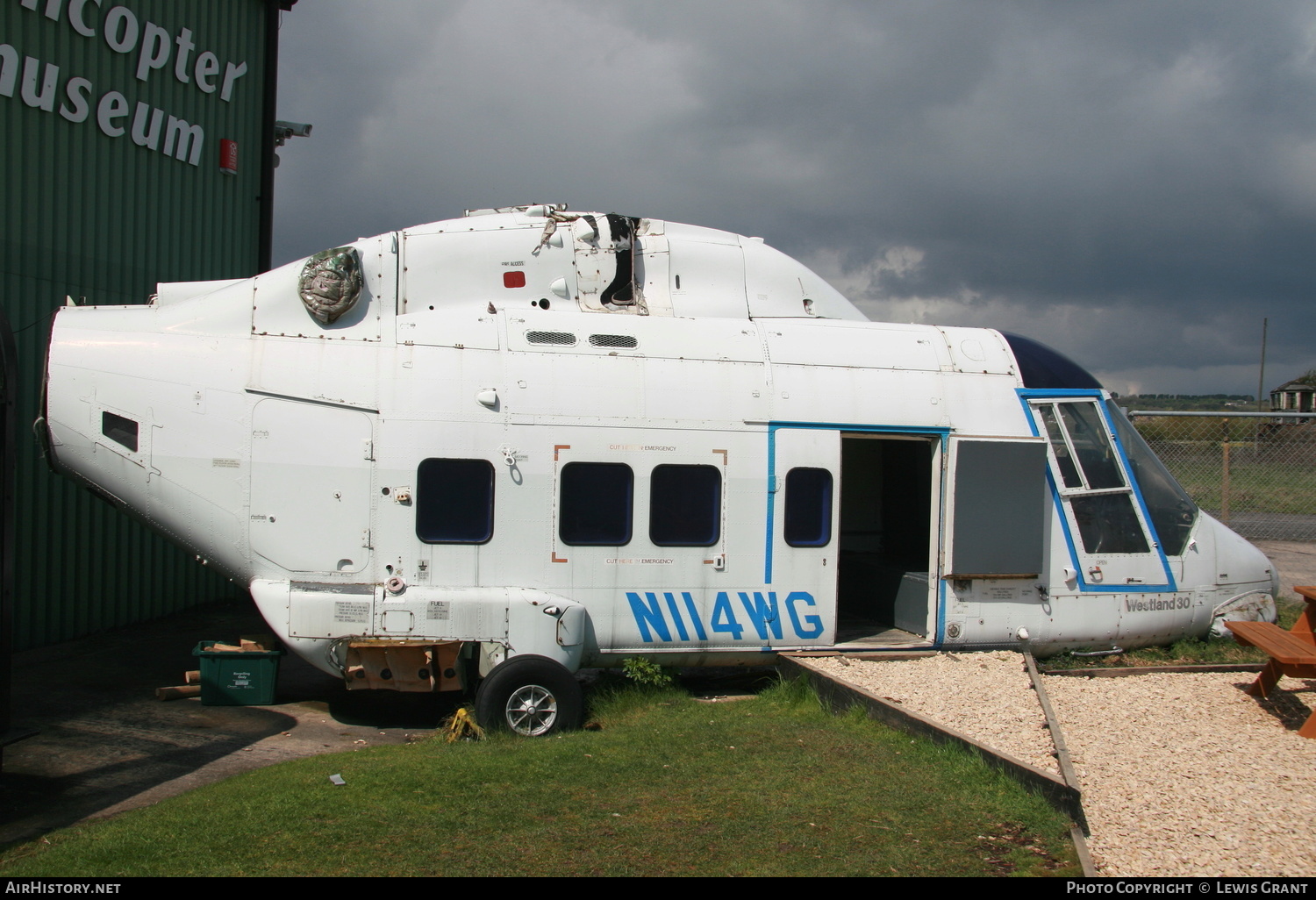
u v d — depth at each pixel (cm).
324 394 652
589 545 680
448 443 658
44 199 895
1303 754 559
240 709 705
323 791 489
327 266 670
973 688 646
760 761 536
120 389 647
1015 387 772
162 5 1037
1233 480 1938
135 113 1005
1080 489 770
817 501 722
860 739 573
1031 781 472
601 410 684
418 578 650
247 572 657
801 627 718
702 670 830
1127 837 440
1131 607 775
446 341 680
